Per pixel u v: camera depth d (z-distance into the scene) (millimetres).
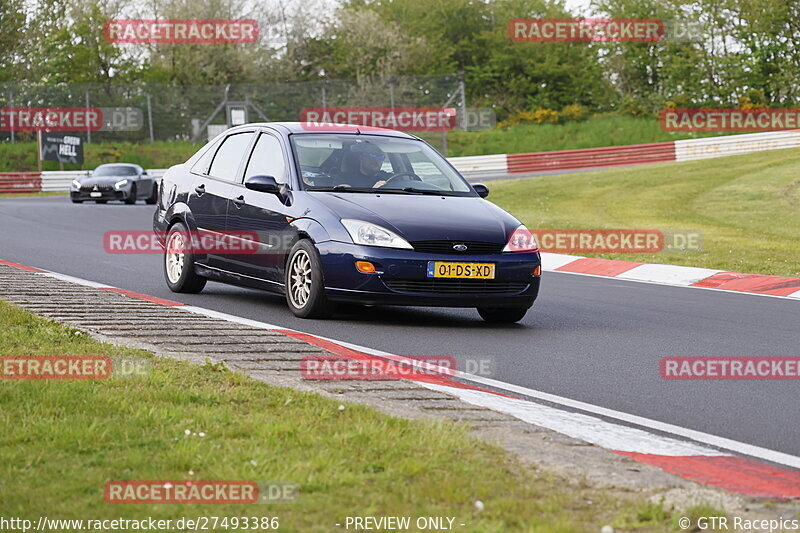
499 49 146625
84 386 12000
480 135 117438
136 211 57906
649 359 17281
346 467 9156
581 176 74750
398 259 19438
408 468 9117
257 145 22938
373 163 21922
